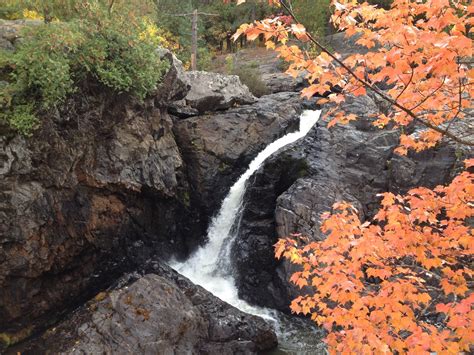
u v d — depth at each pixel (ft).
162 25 71.36
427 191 13.98
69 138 27.09
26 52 24.14
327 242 13.56
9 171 24.34
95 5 28.43
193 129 40.73
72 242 28.22
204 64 73.41
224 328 26.04
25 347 25.04
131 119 31.27
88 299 30.42
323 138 36.58
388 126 36.32
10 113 24.16
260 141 43.19
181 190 38.40
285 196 32.22
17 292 25.63
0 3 31.86
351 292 12.37
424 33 9.11
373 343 10.92
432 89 12.12
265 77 67.51
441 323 22.58
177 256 37.42
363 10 10.87
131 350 22.85
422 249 12.55
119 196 31.19
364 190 32.86
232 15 91.91
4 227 24.31
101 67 27.68
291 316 30.45
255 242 33.86
